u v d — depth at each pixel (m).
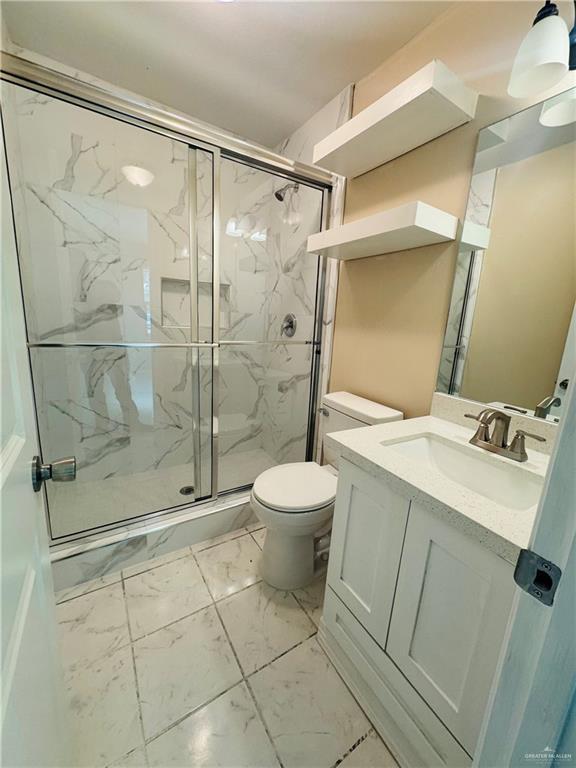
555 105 0.98
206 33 1.41
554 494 0.35
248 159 1.70
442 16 1.25
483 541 0.65
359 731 0.97
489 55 1.12
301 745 0.93
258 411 2.63
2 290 0.52
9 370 0.54
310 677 1.11
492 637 0.66
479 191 1.18
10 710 0.41
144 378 2.20
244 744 0.93
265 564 1.48
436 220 1.16
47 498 1.61
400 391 1.52
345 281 1.81
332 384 1.96
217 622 1.28
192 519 1.69
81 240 1.89
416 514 0.81
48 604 0.70
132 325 2.12
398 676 0.89
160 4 1.29
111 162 1.88
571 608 0.34
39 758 0.53
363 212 1.67
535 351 1.05
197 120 2.03
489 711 0.45
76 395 1.99
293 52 1.49
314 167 1.79
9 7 1.31
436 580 0.77
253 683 1.08
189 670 1.11
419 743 0.84
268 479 1.47
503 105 1.10
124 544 1.51
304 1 1.23
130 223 2.01
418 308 1.42
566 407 0.34
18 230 1.64
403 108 1.12
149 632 1.23
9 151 1.48
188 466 2.33
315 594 1.43
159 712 0.99
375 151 1.42
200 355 1.95
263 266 2.48
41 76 1.19
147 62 1.60
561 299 0.99
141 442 2.23
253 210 2.34
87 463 2.07
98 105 1.32
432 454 1.19
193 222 1.91
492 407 1.16
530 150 1.04
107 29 1.42
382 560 0.92
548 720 0.37
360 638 1.02
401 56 1.43
